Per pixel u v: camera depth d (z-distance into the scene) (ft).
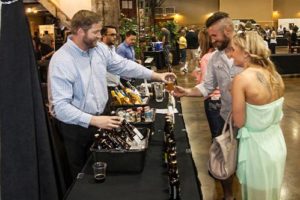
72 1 11.01
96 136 6.55
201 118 20.99
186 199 5.17
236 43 6.76
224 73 8.44
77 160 7.48
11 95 4.96
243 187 6.88
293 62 36.99
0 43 4.95
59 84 6.89
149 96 11.81
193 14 92.27
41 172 5.23
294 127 18.49
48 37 20.53
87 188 5.65
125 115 7.86
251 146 6.59
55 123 7.34
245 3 89.92
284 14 92.07
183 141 7.70
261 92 6.32
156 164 6.53
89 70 7.32
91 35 6.95
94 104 7.50
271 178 6.66
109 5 18.88
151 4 55.93
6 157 4.98
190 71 41.14
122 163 6.07
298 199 10.89
